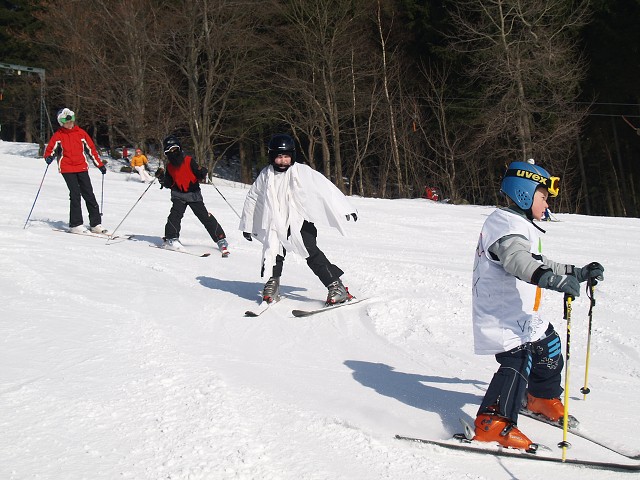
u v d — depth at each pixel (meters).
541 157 35.44
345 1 36.38
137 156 24.61
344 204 6.93
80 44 37.69
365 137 42.91
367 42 38.81
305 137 44.31
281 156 6.98
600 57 36.06
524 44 32.97
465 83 38.50
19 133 55.72
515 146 35.59
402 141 40.94
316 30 36.91
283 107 38.97
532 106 33.59
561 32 35.44
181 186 10.19
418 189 41.00
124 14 34.88
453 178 38.47
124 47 36.91
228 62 38.62
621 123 38.97
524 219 3.86
